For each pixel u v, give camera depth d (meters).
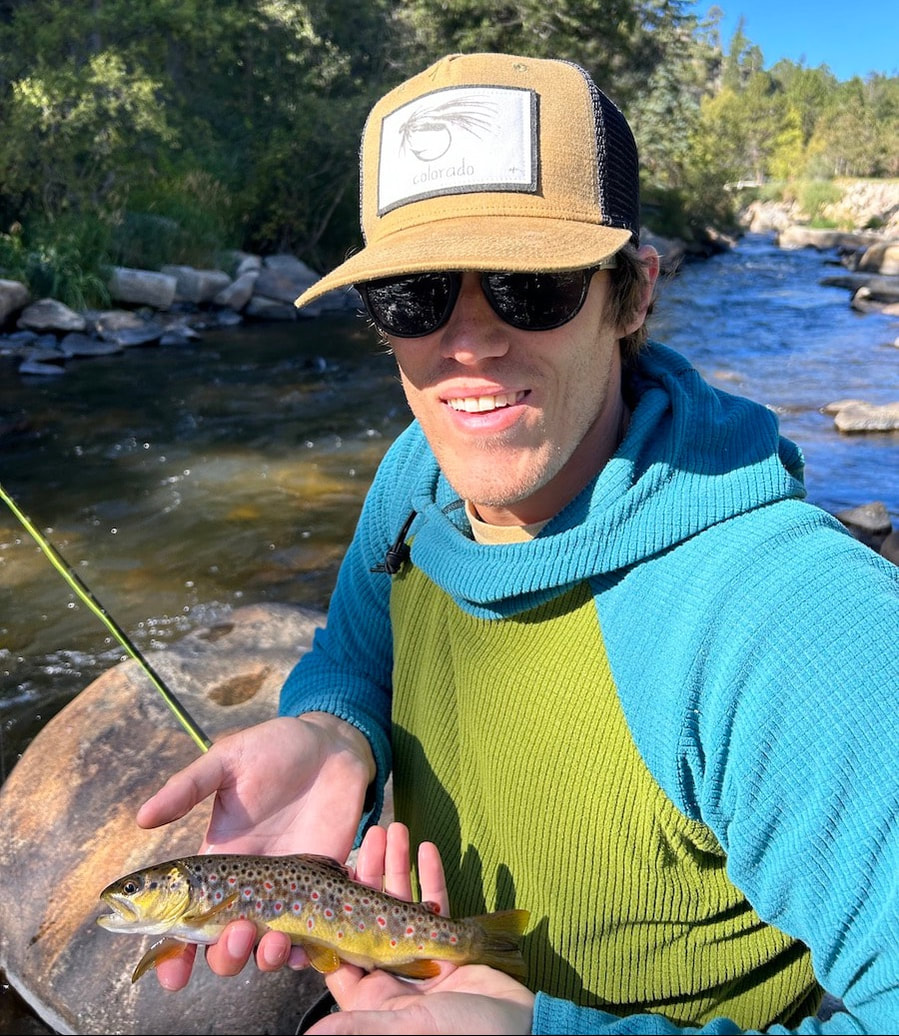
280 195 20.94
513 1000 1.19
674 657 1.14
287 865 1.43
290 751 1.54
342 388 11.73
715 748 1.11
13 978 2.75
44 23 16.56
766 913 1.13
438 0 23.66
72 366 12.28
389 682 1.81
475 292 1.23
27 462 8.63
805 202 65.56
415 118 1.24
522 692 1.30
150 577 6.37
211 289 16.19
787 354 14.04
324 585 6.31
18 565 6.49
